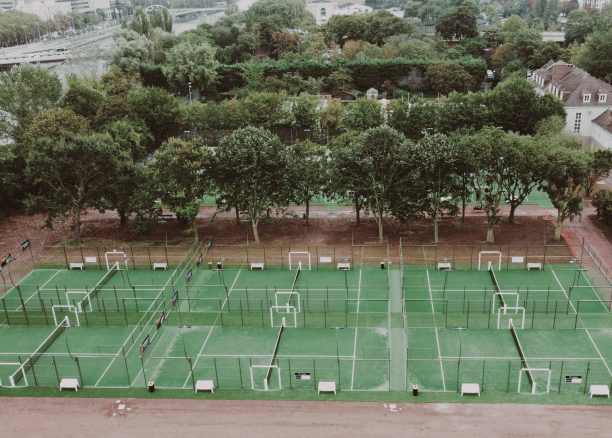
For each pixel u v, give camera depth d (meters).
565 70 154.50
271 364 59.47
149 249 90.94
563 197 86.00
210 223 102.06
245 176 87.44
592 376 55.31
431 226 96.50
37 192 112.19
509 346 61.84
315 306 72.62
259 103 151.62
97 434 50.38
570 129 139.50
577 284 73.38
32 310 74.06
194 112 155.62
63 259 88.94
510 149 82.50
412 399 53.62
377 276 79.69
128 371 59.75
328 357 56.56
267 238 94.44
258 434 49.62
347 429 49.88
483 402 52.72
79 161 90.88
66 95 142.25
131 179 95.38
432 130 130.38
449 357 59.75
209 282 80.00
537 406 51.88
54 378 58.62
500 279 77.44
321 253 87.88
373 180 85.88
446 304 67.88
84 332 68.38
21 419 52.59
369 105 142.88
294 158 94.75
